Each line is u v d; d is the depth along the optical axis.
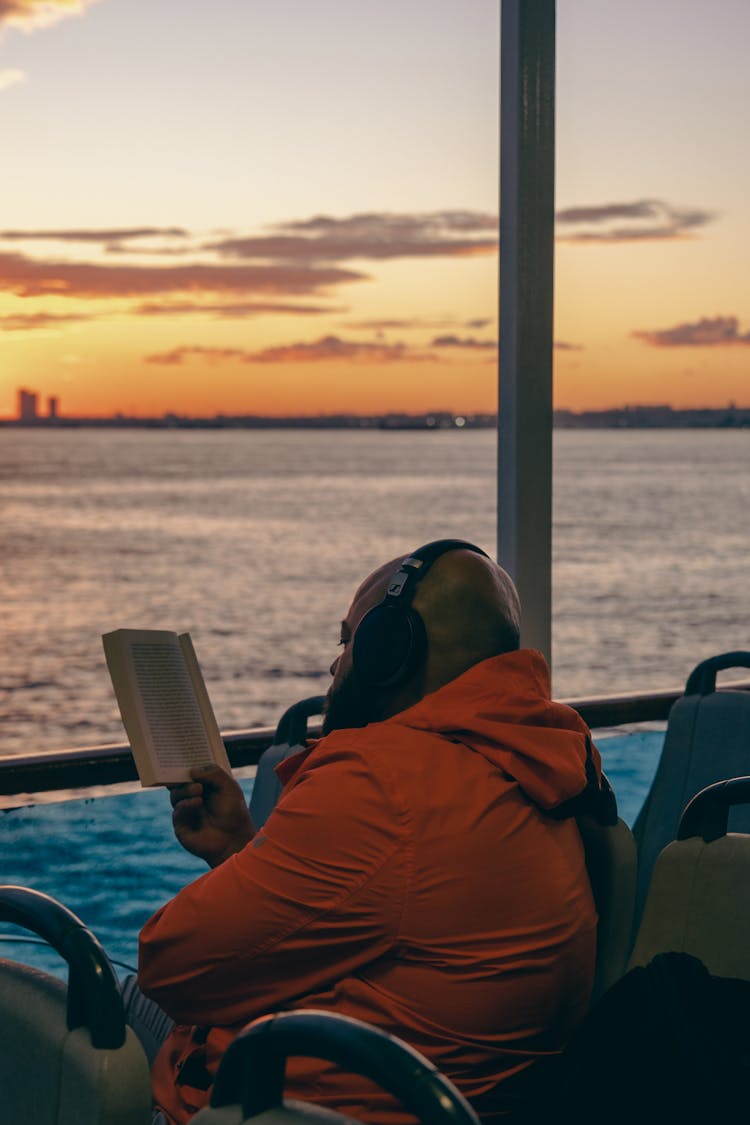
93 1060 0.95
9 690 37.78
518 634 1.27
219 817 1.39
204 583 53.22
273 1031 0.75
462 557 1.25
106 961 0.98
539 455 3.51
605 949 1.38
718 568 55.00
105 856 3.54
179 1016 1.20
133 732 1.38
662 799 2.13
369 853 1.12
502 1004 1.15
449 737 1.18
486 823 1.14
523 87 3.39
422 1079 0.70
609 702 3.44
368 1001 1.14
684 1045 0.97
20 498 81.12
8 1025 1.04
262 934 1.14
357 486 92.00
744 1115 0.93
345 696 1.29
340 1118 0.74
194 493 85.25
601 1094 0.99
